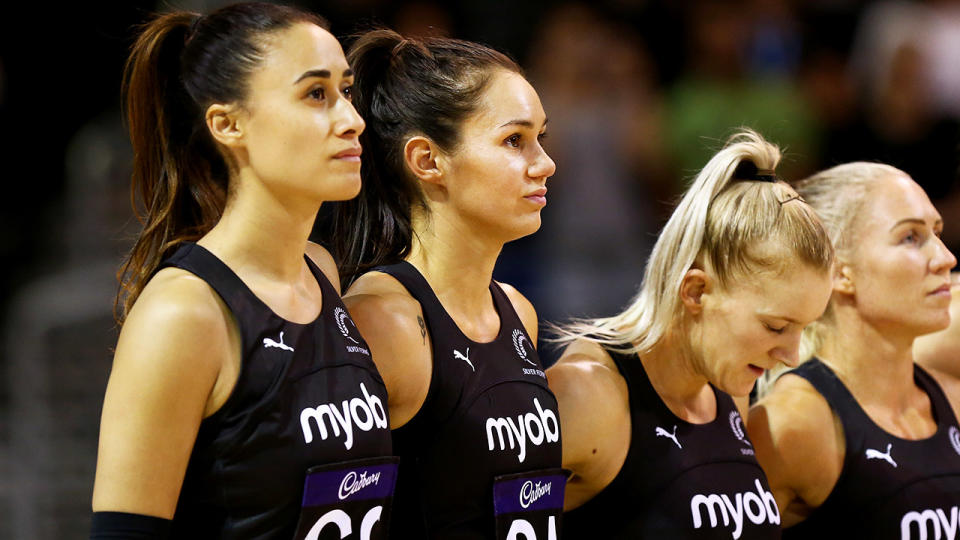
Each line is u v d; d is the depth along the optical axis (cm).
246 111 736
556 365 962
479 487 833
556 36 2380
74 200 2195
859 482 1036
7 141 2384
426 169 865
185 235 792
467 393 838
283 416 727
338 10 2297
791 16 2556
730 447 974
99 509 692
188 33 778
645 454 937
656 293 964
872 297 1050
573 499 957
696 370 963
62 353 1823
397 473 801
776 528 967
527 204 855
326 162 738
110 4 2344
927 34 2448
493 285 938
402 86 877
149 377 695
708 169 959
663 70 2562
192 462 727
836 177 1095
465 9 2434
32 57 2367
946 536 1036
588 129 2292
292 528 726
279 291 764
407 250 888
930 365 1227
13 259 2327
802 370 1080
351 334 796
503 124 849
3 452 1872
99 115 2380
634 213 2334
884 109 2381
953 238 2064
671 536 920
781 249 912
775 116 2380
